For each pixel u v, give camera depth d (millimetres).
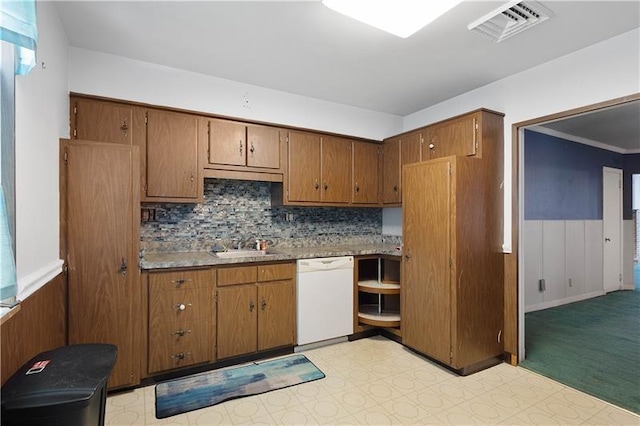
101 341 2189
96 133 2482
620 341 3328
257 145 3129
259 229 3471
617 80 2287
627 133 4773
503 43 2402
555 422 2012
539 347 3176
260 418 2037
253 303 2781
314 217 3816
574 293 4961
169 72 2848
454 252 2600
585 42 2381
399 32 2057
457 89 3295
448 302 2633
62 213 2096
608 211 5484
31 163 1553
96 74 2574
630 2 1915
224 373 2596
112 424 1959
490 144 2855
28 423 1109
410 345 2977
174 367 2463
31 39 1049
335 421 2012
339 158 3629
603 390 2385
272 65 2803
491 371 2697
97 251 2180
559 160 4820
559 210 4820
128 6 1997
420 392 2348
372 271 3711
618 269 5633
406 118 4164
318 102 3600
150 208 2932
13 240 1221
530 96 2795
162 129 2709
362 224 4156
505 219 2920
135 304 2285
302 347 3074
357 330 3342
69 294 2105
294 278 3016
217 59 2703
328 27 2227
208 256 2807
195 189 2832
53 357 1390
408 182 3002
